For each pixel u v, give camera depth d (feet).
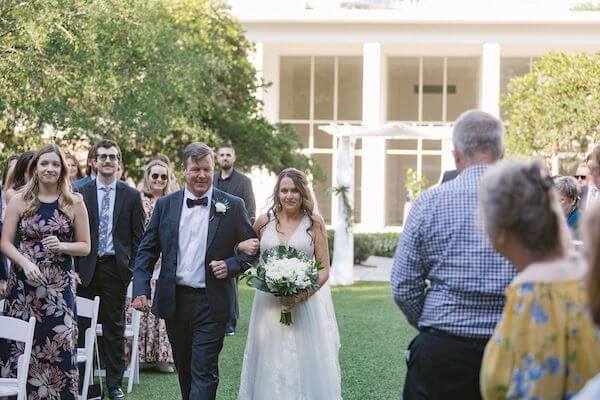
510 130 90.63
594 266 9.82
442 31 123.44
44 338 25.80
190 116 73.97
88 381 28.27
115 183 31.42
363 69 125.59
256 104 91.45
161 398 30.68
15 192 30.53
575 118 85.15
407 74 137.08
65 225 26.14
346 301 59.26
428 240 15.96
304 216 26.25
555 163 106.52
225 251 24.56
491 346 12.11
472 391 15.70
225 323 24.50
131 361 32.14
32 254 25.95
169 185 36.99
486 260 15.53
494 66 122.93
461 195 15.84
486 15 121.08
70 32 57.67
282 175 26.13
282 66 137.28
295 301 25.39
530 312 11.85
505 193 12.51
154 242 25.17
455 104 136.56
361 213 130.52
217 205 24.48
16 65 54.54
